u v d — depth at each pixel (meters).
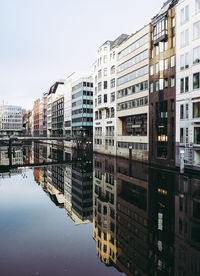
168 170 26.72
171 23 29.03
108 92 47.06
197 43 24.64
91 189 18.95
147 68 34.25
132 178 22.31
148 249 8.49
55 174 27.05
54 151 61.06
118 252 8.41
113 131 45.69
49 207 14.64
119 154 43.28
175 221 11.01
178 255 8.02
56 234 10.39
